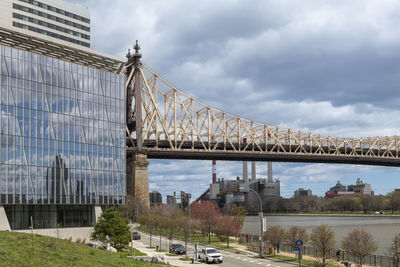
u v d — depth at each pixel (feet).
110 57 352.69
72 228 321.52
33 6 468.34
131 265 144.87
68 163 317.42
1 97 283.18
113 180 348.38
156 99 631.56
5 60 288.92
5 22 446.19
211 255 232.53
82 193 323.98
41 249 131.64
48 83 311.88
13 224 290.97
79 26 508.12
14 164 285.02
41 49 328.49
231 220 399.85
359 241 244.63
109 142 349.20
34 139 297.94
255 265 225.15
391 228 630.74
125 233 260.62
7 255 116.78
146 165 593.42
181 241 378.32
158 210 563.48
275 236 288.71
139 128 597.93
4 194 277.85
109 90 354.95
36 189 295.28
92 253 147.95
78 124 328.29
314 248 272.51
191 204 606.14
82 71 336.90
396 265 229.45
